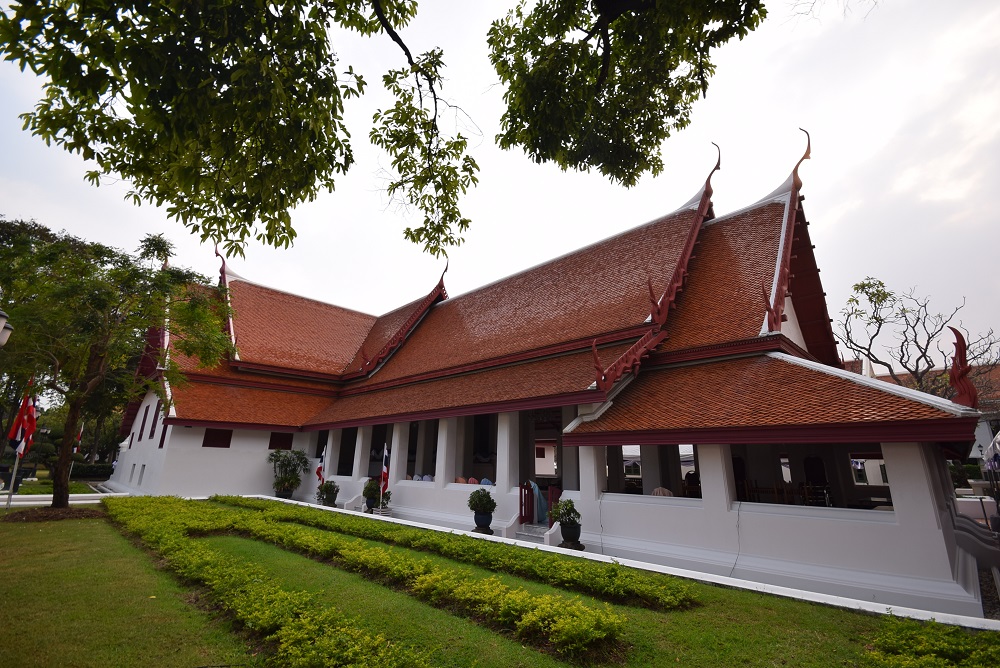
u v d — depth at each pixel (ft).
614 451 58.65
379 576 26.18
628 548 35.55
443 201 34.01
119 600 21.72
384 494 57.57
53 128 17.81
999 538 39.04
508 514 45.60
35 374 47.47
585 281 63.36
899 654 16.44
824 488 47.80
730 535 31.55
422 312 89.66
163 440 69.51
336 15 22.00
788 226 48.14
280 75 18.81
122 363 50.26
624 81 35.35
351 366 89.66
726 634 18.71
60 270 43.52
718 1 24.63
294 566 28.27
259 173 20.86
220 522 39.50
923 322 95.66
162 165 20.45
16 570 26.21
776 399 32.45
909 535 25.79
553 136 34.27
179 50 15.35
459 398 53.72
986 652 15.89
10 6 13.82
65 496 47.57
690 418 33.78
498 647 17.52
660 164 40.29
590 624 17.31
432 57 28.76
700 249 55.93
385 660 15.05
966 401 27.66
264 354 83.61
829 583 27.12
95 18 14.62
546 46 32.22
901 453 26.96
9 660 15.74
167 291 47.34
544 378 48.29
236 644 17.54
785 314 46.62
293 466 73.67
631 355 42.42
